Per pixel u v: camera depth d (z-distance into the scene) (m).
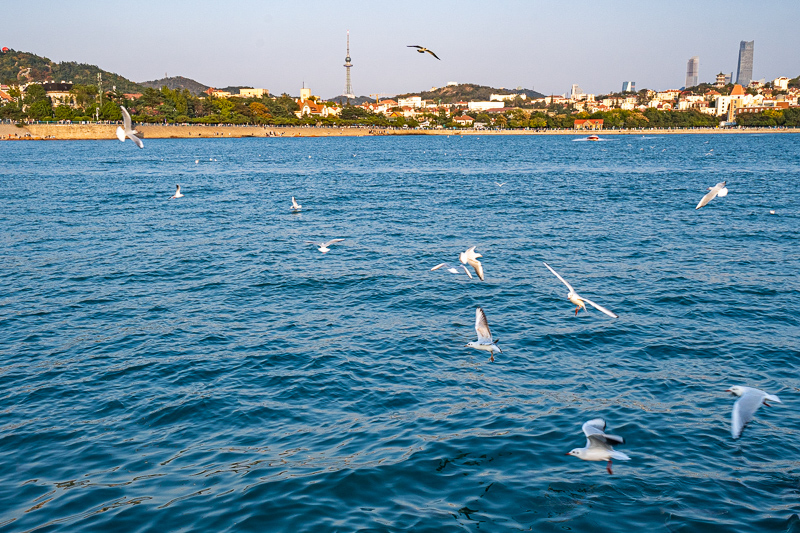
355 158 163.88
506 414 21.39
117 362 26.02
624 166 132.75
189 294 36.00
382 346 27.69
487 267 41.66
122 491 17.20
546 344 27.77
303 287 37.19
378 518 16.00
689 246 48.00
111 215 64.94
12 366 25.66
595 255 45.22
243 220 62.19
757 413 21.34
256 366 25.53
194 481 17.66
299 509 16.28
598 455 13.30
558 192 84.88
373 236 53.16
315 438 20.02
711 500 16.64
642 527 15.67
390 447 19.36
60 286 37.56
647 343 27.75
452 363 25.88
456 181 101.50
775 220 59.12
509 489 17.19
